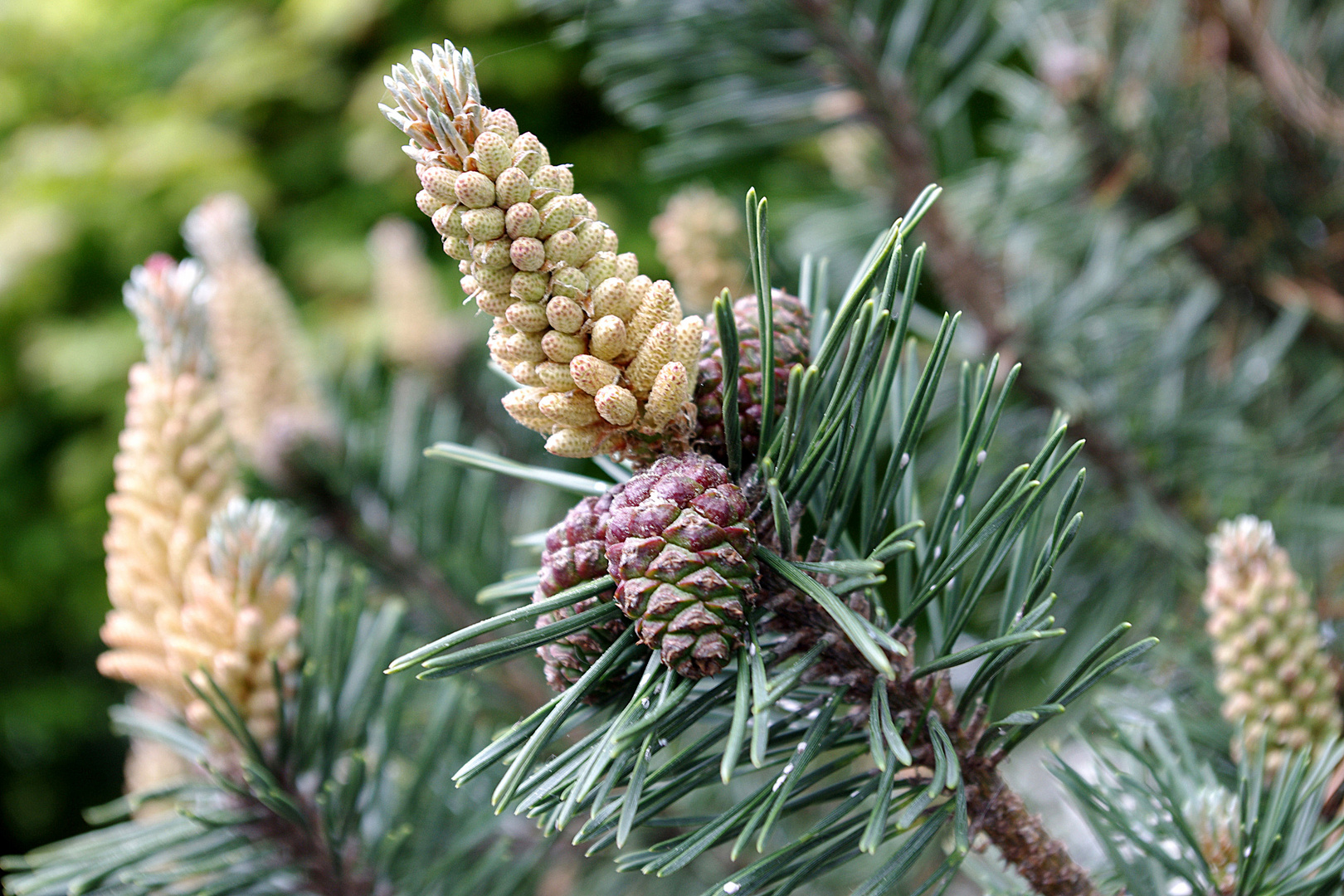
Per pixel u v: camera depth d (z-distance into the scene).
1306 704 0.40
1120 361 0.63
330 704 0.42
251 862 0.42
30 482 1.85
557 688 0.36
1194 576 0.55
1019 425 0.62
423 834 0.43
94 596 1.76
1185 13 0.61
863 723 0.36
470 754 0.45
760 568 0.35
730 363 0.34
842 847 0.35
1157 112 0.62
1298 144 0.63
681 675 0.34
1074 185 0.65
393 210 1.71
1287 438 0.60
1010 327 0.61
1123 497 0.60
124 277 1.82
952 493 0.35
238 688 0.41
